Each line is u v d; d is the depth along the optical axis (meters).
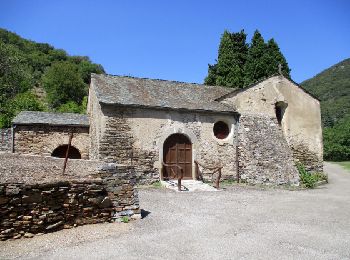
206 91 17.83
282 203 10.61
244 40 29.09
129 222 7.59
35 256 5.30
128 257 5.39
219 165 15.23
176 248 5.90
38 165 8.91
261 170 15.53
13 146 15.16
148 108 14.05
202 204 10.02
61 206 6.83
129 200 7.85
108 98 13.58
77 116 17.64
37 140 15.60
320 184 16.48
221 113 15.52
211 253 5.68
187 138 15.02
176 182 13.90
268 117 16.73
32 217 6.36
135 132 13.77
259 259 5.45
